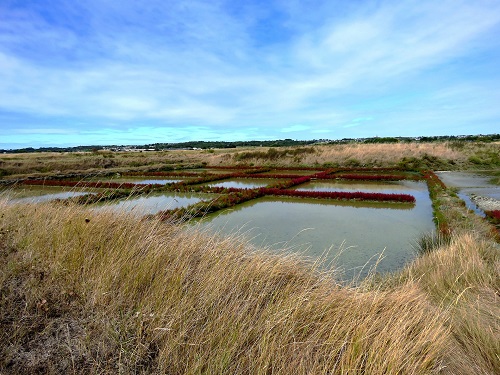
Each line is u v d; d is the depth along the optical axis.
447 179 28.14
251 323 2.85
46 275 3.28
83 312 2.82
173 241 4.56
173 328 2.64
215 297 3.11
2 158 45.91
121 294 3.09
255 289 3.46
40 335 2.51
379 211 15.66
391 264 8.26
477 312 3.87
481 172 33.34
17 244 3.88
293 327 2.82
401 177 28.02
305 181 27.14
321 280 4.04
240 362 2.46
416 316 3.23
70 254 3.63
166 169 42.62
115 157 54.25
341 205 17.27
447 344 3.02
